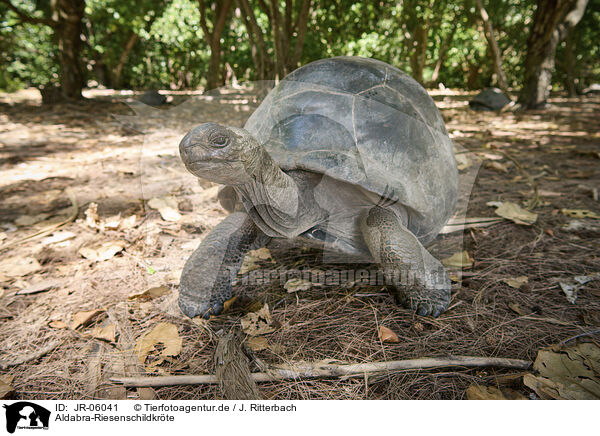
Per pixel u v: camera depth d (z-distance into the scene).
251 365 1.64
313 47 9.41
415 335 1.84
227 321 1.92
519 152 5.63
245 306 2.04
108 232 2.95
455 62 21.00
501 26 16.39
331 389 1.55
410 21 13.77
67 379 1.62
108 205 3.50
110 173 4.50
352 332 1.85
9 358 1.72
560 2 10.48
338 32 10.96
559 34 10.83
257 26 6.57
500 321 1.94
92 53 20.39
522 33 16.77
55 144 6.10
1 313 2.03
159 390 1.55
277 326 1.88
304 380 1.59
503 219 3.12
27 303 2.12
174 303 1.89
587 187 3.85
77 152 5.56
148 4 12.45
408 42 14.27
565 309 2.03
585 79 23.64
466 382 1.58
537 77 11.21
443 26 16.75
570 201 3.52
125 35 18.06
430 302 1.96
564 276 2.32
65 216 3.30
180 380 1.56
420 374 1.62
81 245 2.75
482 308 2.03
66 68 12.23
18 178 4.30
